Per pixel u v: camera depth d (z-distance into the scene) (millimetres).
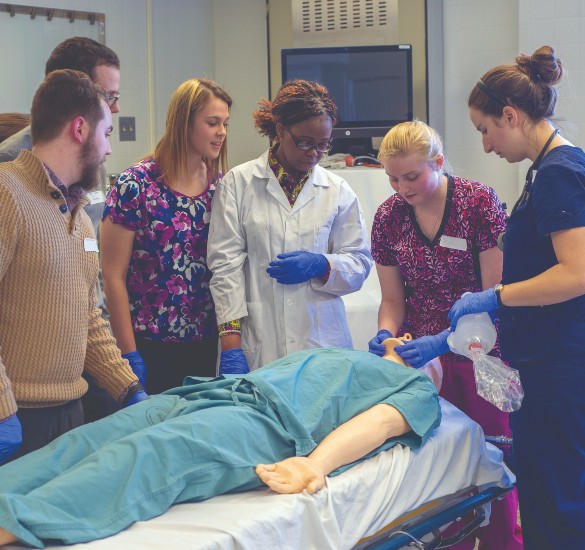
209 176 2785
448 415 2412
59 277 2039
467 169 5242
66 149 2031
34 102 2043
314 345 2744
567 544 2174
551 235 2080
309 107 2490
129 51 5391
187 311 2758
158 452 1858
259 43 5594
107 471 1779
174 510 1865
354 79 4922
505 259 2238
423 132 2410
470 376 2611
